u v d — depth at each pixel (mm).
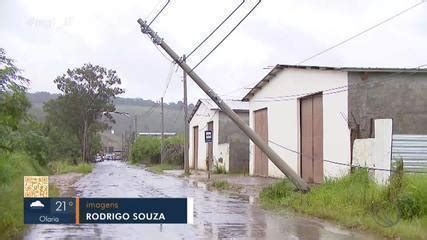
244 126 19625
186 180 32562
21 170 21906
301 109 27641
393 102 22266
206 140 33156
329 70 23906
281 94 29875
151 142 73562
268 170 33156
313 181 25859
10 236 11203
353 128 22172
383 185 14930
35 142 29156
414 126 22219
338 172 21531
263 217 14844
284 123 29469
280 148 29984
